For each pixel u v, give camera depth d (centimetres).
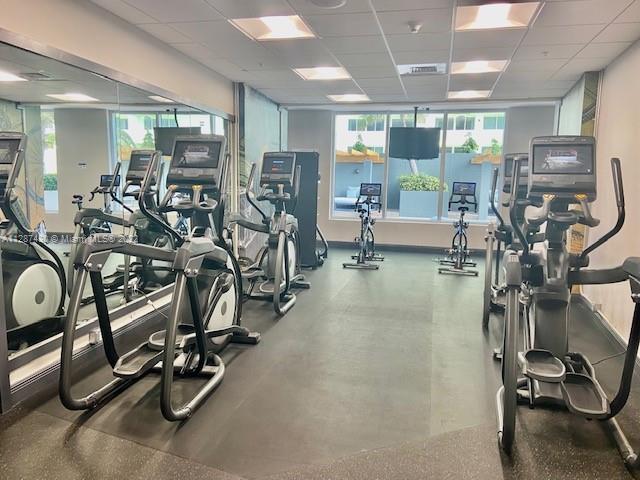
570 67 566
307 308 528
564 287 313
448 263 805
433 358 385
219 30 461
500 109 905
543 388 291
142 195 371
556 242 322
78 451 251
